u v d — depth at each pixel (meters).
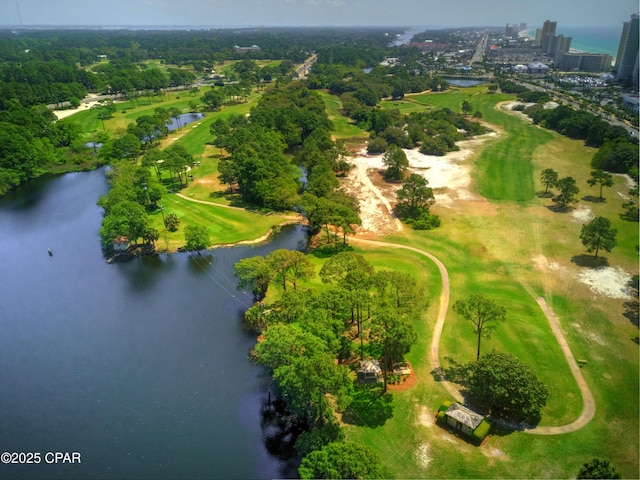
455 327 84.56
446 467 57.66
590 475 47.38
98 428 67.88
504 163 182.88
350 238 123.44
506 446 60.16
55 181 173.88
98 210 147.62
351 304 75.31
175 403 71.88
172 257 116.81
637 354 77.25
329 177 151.38
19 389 75.44
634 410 65.94
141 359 81.50
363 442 61.41
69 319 93.25
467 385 70.69
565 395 68.62
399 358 73.25
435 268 105.88
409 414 65.75
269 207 144.38
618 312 88.50
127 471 61.16
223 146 192.62
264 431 66.44
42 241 126.81
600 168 172.50
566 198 138.00
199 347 84.19
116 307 97.00
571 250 113.25
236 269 91.50
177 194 155.00
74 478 60.44
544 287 97.38
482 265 107.00
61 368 80.00
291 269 96.19
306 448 57.28
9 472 61.12
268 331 69.50
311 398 60.53
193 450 63.81
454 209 139.88
